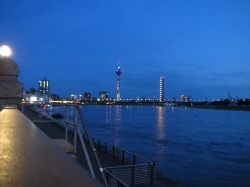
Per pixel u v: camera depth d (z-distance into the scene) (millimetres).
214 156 38375
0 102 10797
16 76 11312
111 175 13023
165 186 15602
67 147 5840
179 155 38469
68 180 1883
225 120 137000
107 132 70250
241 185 23281
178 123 111562
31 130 4594
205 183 23578
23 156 2662
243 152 42469
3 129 4637
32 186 1729
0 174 2002
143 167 16906
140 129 80812
